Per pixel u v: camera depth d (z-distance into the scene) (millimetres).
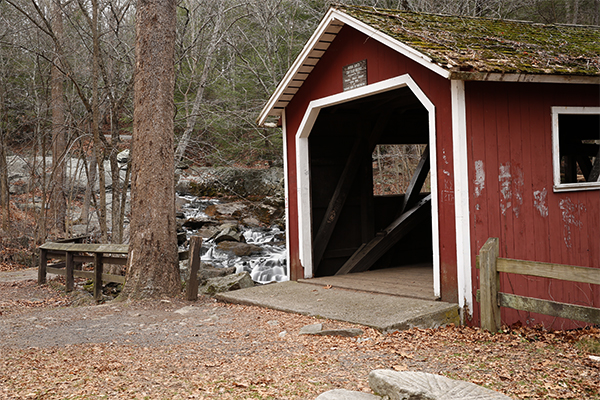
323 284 9180
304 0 21797
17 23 17422
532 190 7398
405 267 10820
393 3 19500
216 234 18828
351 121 10586
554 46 8281
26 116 20078
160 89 9586
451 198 6973
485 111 7020
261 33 22125
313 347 5734
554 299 7621
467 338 5988
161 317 7926
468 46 7383
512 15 20547
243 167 24609
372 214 10695
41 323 7660
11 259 15766
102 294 10781
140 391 4363
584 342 5723
